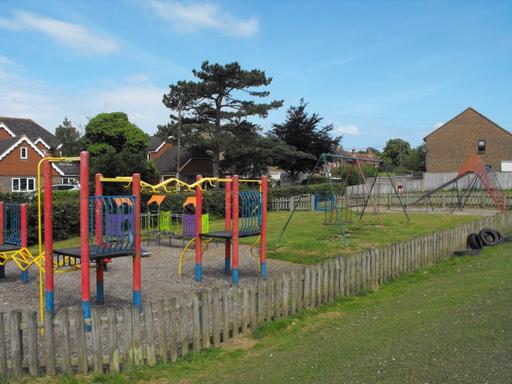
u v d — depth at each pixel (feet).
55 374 19.39
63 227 62.13
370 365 16.67
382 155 342.44
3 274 38.37
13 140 167.12
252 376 18.47
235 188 35.12
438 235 43.78
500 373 14.43
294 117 190.60
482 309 21.59
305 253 48.16
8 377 19.03
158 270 41.19
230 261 41.81
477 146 202.49
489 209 101.91
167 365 20.67
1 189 159.43
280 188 116.67
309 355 19.81
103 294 30.55
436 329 19.65
